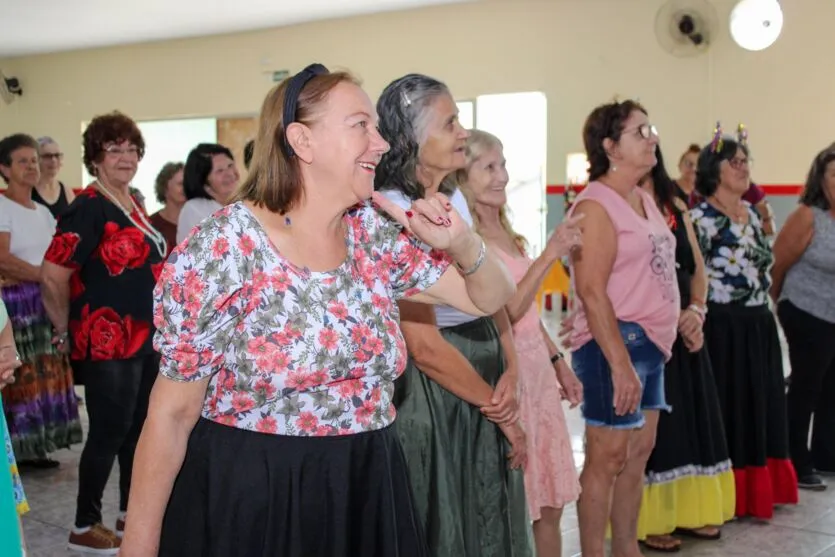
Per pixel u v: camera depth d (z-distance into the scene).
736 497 3.82
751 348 3.81
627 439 2.94
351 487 1.61
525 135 11.52
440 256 1.77
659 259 2.98
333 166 1.56
